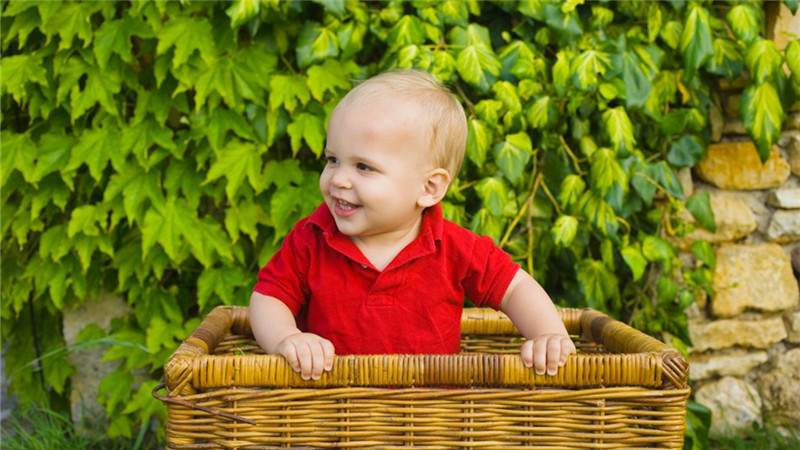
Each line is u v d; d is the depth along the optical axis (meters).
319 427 1.24
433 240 1.50
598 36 2.33
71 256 2.38
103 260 2.40
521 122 2.25
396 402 1.23
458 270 1.55
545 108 2.26
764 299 2.51
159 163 2.37
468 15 2.37
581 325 1.82
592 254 2.53
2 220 2.38
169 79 2.31
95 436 2.46
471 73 2.21
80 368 2.48
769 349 2.55
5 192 2.36
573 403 1.24
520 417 1.24
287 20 2.31
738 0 2.35
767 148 2.31
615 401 1.25
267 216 2.35
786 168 2.49
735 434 2.51
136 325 2.48
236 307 1.80
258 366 1.22
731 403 2.53
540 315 1.49
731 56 2.36
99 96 2.25
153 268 2.34
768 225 2.51
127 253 2.36
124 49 2.21
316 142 2.24
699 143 2.41
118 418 2.38
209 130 2.26
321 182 1.45
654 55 2.35
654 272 2.51
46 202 2.32
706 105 2.40
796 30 2.44
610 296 2.39
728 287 2.50
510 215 2.32
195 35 2.22
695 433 2.33
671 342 2.49
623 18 2.40
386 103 1.41
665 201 2.48
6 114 2.44
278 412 1.23
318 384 1.23
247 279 2.37
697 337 2.51
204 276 2.33
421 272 1.52
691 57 2.26
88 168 2.41
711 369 2.52
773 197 2.50
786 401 2.52
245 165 2.27
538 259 2.39
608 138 2.27
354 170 1.40
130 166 2.31
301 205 2.27
